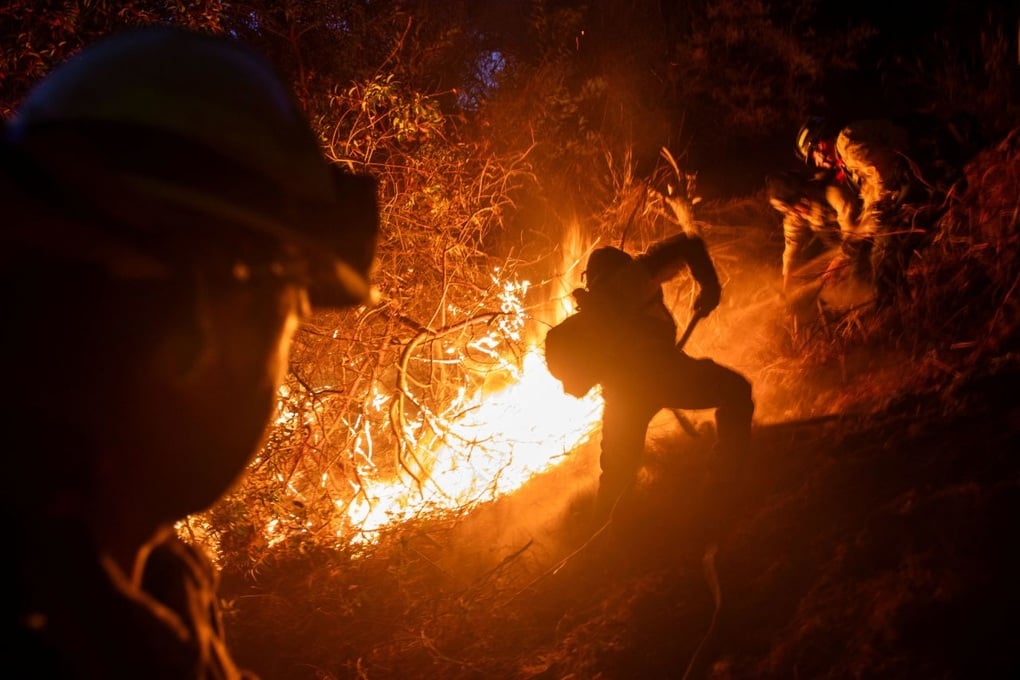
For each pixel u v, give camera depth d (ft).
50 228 3.34
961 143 20.03
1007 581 9.41
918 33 32.40
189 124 3.51
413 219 21.34
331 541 18.49
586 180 29.12
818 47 33.27
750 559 12.34
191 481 3.73
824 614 10.43
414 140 22.63
